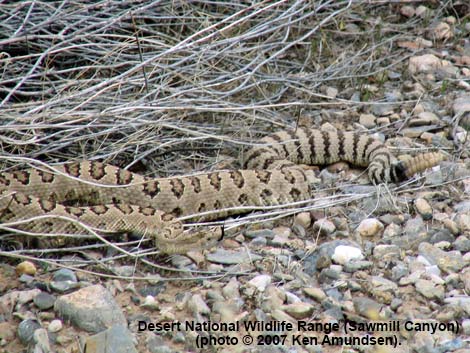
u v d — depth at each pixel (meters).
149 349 5.79
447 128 9.47
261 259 6.93
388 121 9.60
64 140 7.90
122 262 6.83
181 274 6.68
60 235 6.77
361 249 7.17
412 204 7.89
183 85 9.20
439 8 12.07
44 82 8.19
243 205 7.94
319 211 7.75
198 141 8.70
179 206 7.71
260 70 9.98
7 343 5.81
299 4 9.82
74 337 5.87
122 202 7.69
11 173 7.45
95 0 9.45
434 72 10.69
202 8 10.53
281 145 8.86
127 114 8.33
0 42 8.18
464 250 7.18
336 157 9.00
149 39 9.37
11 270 6.61
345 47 11.00
